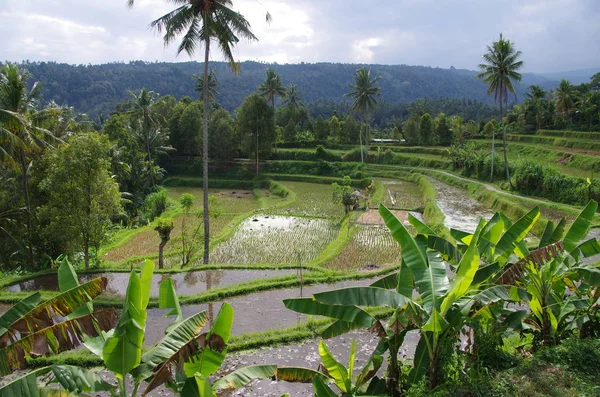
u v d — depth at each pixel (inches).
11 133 647.8
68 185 660.1
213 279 662.5
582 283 344.2
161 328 474.6
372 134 3097.9
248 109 2048.5
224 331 218.7
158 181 2028.8
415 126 2527.1
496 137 2351.1
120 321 213.8
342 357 399.9
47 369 224.2
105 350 211.2
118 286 628.4
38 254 801.6
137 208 1461.6
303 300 265.4
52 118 905.5
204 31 684.1
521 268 292.5
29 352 216.4
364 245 892.0
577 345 288.7
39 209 701.9
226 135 2106.3
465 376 266.1
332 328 282.0
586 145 1796.3
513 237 311.0
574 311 333.7
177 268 703.7
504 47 1272.1
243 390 340.5
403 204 1395.2
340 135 2620.6
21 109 763.4
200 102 2176.4
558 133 2080.5
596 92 2158.0
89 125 1314.0
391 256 813.2
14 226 789.2
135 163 1540.4
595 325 323.0
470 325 281.3
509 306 430.3
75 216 668.1
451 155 1952.5
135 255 888.3
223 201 1620.3
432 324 243.4
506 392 245.8
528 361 281.9
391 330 265.4
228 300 558.6
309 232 1034.1
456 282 249.0
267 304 544.7
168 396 333.1
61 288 270.7
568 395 242.1
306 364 387.9
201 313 254.7
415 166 2071.9
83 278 663.8
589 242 312.7
